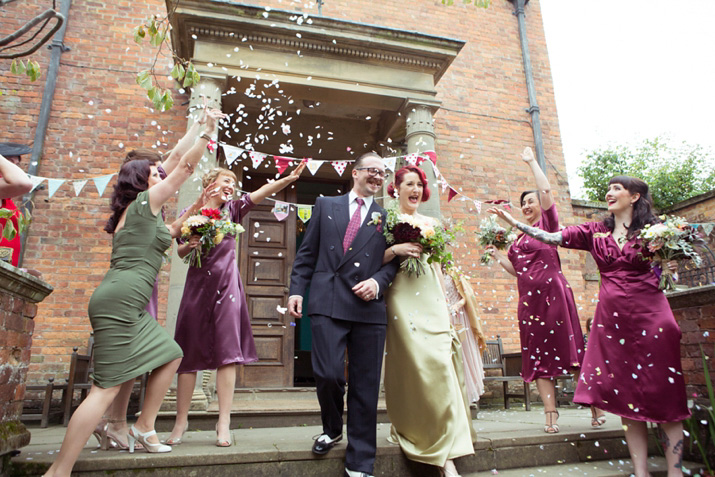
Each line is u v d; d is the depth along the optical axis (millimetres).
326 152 6305
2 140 5359
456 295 3393
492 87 7438
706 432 2838
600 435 3053
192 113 4613
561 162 7449
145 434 2391
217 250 2906
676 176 13656
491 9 7863
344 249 2541
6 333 2248
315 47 5258
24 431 2363
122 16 6098
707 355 3016
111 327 2178
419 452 2451
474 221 6707
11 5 5723
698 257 2506
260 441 2828
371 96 5480
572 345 3312
